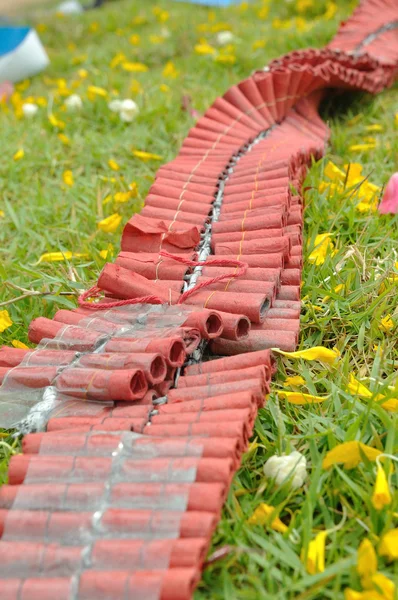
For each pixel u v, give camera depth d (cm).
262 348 69
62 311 71
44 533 57
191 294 71
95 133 114
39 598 54
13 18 174
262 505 59
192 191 83
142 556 55
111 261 82
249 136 93
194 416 61
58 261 84
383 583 55
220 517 59
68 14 207
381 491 58
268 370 65
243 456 63
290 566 58
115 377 63
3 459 66
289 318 71
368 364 71
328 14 167
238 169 86
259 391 63
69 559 55
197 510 57
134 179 96
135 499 57
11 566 56
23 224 91
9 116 126
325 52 107
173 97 124
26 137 114
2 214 94
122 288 71
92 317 70
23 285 81
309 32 150
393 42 130
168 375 66
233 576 58
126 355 64
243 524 59
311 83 101
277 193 80
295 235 76
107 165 104
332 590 57
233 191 83
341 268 79
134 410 63
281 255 73
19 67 150
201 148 93
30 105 121
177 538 56
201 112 117
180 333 66
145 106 120
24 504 58
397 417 64
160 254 73
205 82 134
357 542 59
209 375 65
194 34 165
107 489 58
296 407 67
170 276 73
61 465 59
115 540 56
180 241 75
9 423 64
